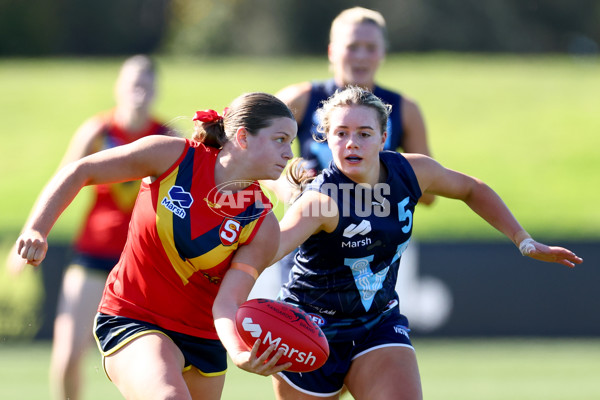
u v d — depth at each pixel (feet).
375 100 44.27
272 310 39.22
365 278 45.29
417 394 42.70
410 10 381.81
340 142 43.78
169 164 41.45
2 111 248.52
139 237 42.11
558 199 195.21
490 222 48.08
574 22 391.65
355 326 45.98
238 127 40.91
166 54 390.83
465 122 241.76
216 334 43.98
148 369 39.47
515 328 113.29
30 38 370.53
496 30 385.29
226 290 40.45
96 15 384.47
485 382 85.81
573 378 88.22
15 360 98.58
